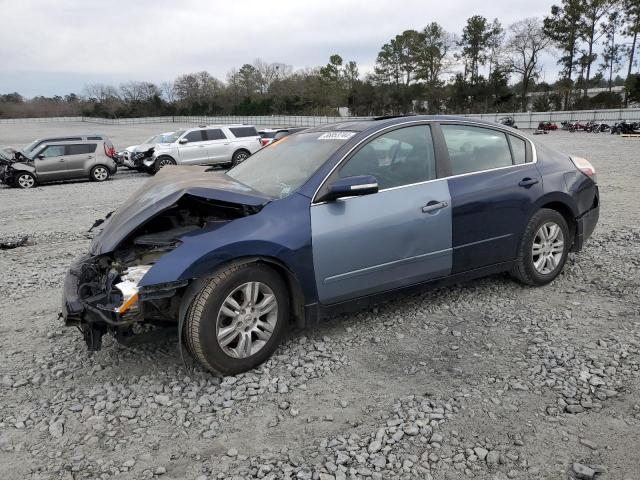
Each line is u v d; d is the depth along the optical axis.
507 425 2.81
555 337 3.82
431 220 3.97
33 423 2.99
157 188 3.89
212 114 89.38
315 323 3.69
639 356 3.48
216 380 3.38
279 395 3.19
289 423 2.91
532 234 4.59
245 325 3.38
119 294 3.21
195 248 3.17
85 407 3.12
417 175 4.04
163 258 3.13
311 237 3.51
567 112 46.00
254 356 3.44
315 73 102.62
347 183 3.48
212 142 19.50
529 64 67.50
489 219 4.30
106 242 3.44
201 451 2.70
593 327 3.96
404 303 4.57
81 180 18.50
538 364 3.44
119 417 3.02
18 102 112.19
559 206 4.88
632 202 8.94
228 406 3.09
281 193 3.71
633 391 3.08
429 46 72.81
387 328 4.09
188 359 3.64
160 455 2.68
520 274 4.68
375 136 3.98
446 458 2.57
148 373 3.52
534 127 47.50
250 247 3.27
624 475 2.41
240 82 105.38
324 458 2.60
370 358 3.62
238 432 2.85
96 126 79.88
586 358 3.49
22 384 3.43
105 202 12.06
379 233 3.75
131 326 3.42
